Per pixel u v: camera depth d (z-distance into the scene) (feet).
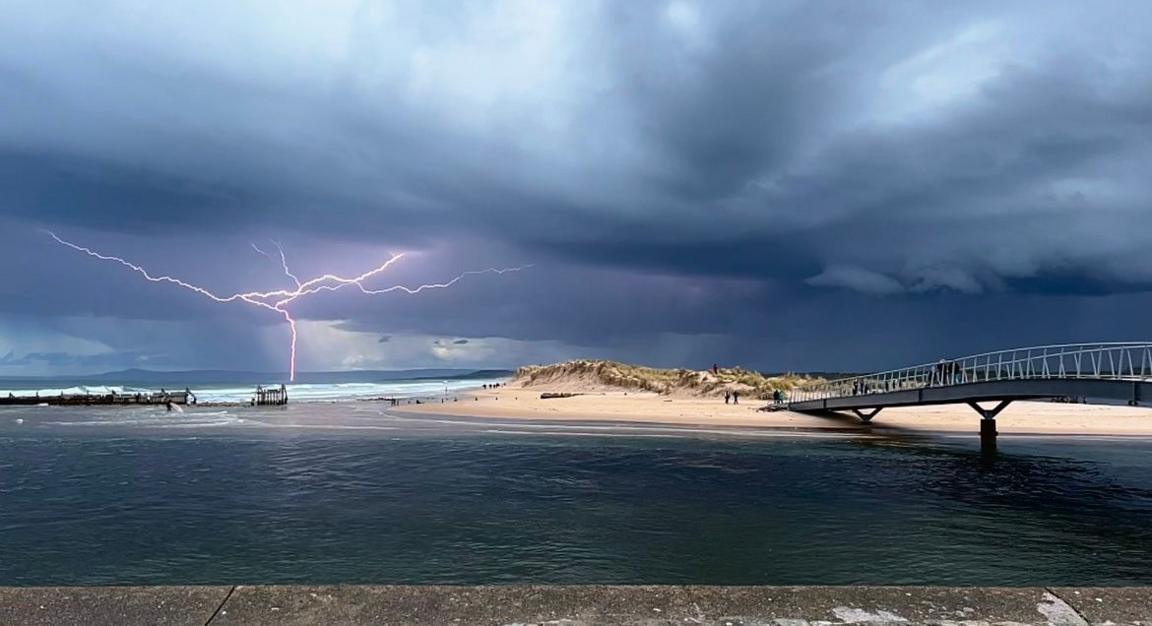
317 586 13.74
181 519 61.72
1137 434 146.30
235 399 303.27
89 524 59.77
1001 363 110.11
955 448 122.01
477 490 76.18
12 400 259.80
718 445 122.42
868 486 81.30
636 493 75.05
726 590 13.71
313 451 111.45
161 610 12.85
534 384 440.04
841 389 190.60
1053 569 48.96
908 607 13.12
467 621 12.49
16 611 12.75
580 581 45.11
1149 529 60.49
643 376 378.73
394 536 55.88
